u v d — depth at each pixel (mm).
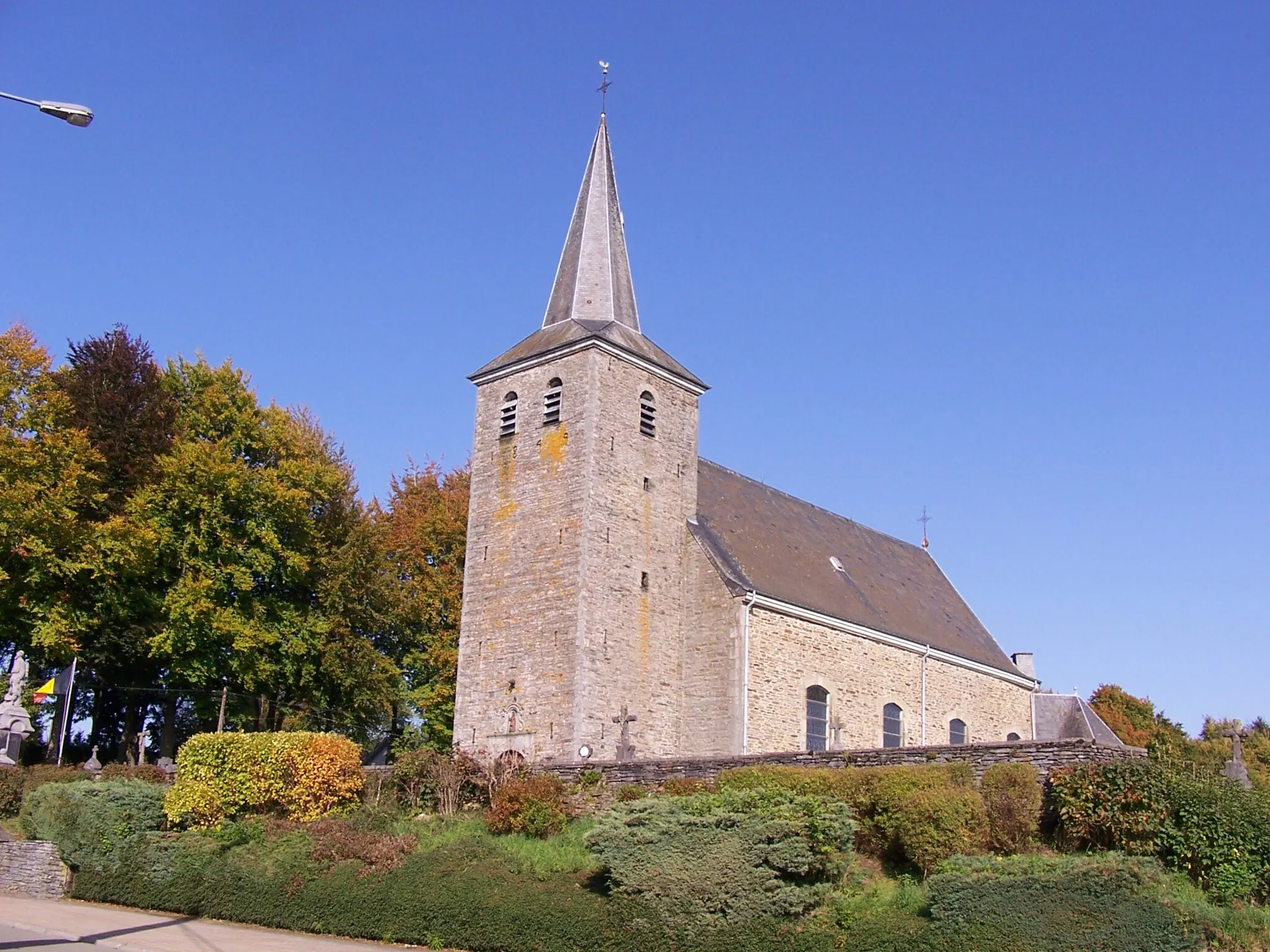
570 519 33625
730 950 17094
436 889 20500
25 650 37469
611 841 19297
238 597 39469
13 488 34156
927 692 40938
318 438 50531
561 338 35781
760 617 34469
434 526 47031
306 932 21578
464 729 34438
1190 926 15664
